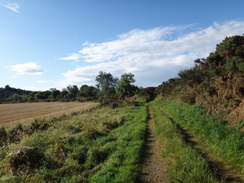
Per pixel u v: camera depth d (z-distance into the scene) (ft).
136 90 154.71
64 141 25.23
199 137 22.09
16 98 301.43
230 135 17.69
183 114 35.63
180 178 12.79
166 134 24.02
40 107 151.64
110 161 17.43
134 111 59.47
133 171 14.97
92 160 18.86
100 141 24.95
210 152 17.38
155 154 18.74
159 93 106.22
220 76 32.12
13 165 17.62
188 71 53.57
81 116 53.52
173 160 15.64
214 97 31.60
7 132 34.24
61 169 16.84
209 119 24.84
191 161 14.61
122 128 32.24
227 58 32.42
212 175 12.64
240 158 14.37
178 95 58.75
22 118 79.87
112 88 213.05
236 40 31.53
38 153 19.48
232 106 24.12
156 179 13.65
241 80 25.05
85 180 14.58
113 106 79.77
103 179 13.97
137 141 22.75
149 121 38.14
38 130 35.83
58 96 295.48
